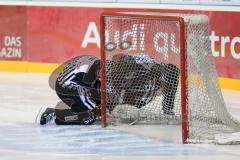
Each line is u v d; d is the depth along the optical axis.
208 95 14.61
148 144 14.08
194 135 14.38
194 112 14.43
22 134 15.13
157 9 23.61
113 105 15.95
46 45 25.55
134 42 15.79
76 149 13.62
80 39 25.09
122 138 14.69
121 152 13.32
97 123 16.44
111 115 16.06
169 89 15.62
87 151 13.44
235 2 21.61
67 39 25.25
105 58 15.75
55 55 25.42
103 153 13.24
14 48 25.91
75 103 16.09
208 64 14.77
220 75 22.08
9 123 16.42
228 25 21.78
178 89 15.53
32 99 19.81
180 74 14.11
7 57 25.95
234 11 21.64
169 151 13.40
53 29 25.41
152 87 15.77
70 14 25.12
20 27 25.83
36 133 15.23
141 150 13.50
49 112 16.30
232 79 21.77
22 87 22.03
